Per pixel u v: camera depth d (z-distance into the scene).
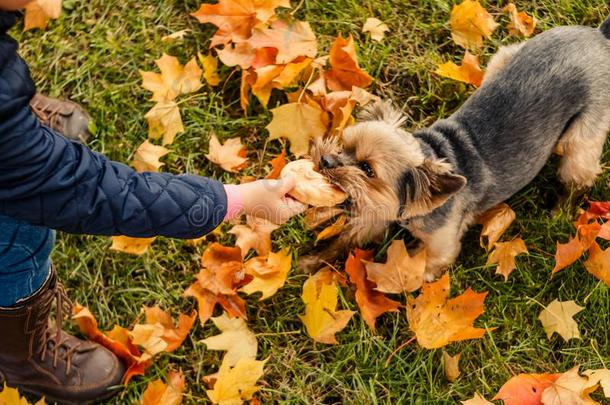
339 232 1.34
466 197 1.28
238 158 1.35
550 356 1.28
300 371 1.27
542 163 1.32
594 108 1.30
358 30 1.46
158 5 1.47
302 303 1.30
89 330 1.26
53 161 0.96
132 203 1.01
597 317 1.29
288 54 1.36
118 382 1.24
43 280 1.13
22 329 1.15
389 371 1.26
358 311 1.29
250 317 1.30
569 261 1.28
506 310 1.30
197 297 1.27
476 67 1.40
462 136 1.29
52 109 1.37
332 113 1.36
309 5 1.47
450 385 1.25
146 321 1.26
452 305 1.24
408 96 1.43
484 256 1.33
